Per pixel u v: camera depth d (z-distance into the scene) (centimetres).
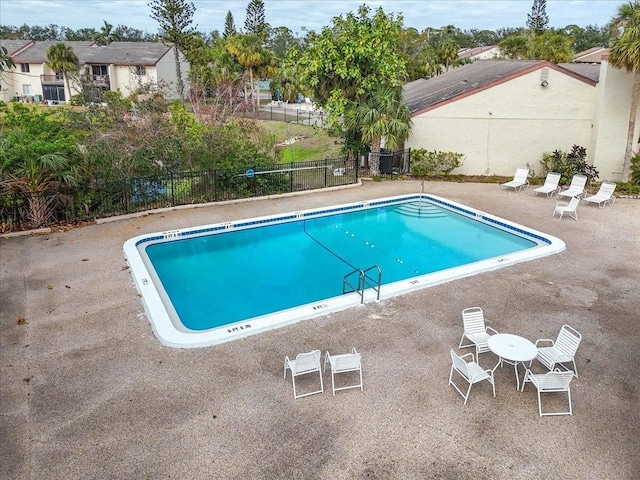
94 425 659
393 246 1493
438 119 2216
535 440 637
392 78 2122
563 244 1350
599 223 1558
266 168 1869
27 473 580
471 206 1770
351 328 918
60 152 1486
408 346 857
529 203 1808
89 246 1338
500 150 2239
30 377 763
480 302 1025
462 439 638
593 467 594
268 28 6944
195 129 1977
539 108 2169
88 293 1058
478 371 705
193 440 633
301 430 652
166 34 4444
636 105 1897
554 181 1936
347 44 2080
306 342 870
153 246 1412
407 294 1062
